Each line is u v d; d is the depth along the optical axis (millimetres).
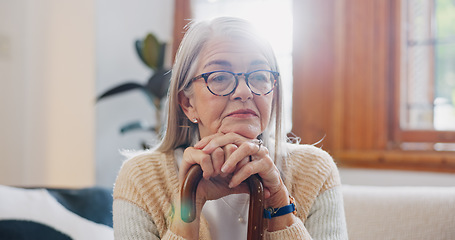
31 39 3061
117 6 2889
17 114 3025
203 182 941
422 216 1312
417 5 2357
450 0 2303
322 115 2441
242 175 871
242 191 945
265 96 955
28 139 3076
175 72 1040
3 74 2963
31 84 3066
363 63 2363
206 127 999
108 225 1505
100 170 2822
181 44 1046
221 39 972
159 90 2570
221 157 883
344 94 2395
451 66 2301
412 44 2367
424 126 2342
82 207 1512
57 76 2943
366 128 2359
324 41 2438
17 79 3027
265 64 977
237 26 983
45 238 1395
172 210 1091
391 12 2357
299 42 2488
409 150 2273
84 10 2820
